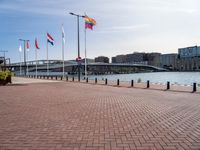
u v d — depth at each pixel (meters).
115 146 5.55
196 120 8.41
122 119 8.52
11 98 14.78
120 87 25.03
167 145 5.62
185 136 6.38
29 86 26.34
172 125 7.64
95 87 25.05
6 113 9.63
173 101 13.56
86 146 5.55
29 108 10.90
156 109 10.71
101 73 144.88
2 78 28.52
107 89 22.30
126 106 11.59
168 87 22.20
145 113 9.70
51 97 15.39
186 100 14.03
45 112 9.88
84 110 10.38
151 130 7.00
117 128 7.21
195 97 15.66
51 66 99.75
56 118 8.66
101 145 5.62
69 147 5.48
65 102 12.98
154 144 5.70
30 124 7.71
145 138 6.19
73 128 7.20
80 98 14.88
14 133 6.64
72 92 19.03
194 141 5.93
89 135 6.44
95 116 9.04
